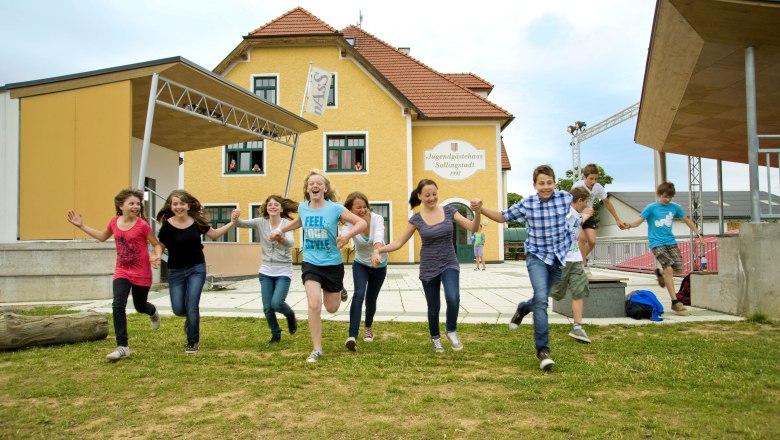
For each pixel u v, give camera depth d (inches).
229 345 215.3
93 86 442.3
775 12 251.1
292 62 953.5
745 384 148.7
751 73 285.9
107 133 435.8
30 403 136.7
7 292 400.8
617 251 700.0
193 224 206.5
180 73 449.1
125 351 188.9
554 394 140.9
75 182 439.8
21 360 185.9
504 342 215.3
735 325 250.4
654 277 551.8
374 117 950.4
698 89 354.6
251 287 502.3
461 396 139.5
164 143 711.7
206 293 445.4
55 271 404.2
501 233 967.6
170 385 152.2
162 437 112.2
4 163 452.8
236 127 593.3
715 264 515.8
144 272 199.3
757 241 269.4
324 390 146.4
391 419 122.4
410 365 177.3
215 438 111.3
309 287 187.6
